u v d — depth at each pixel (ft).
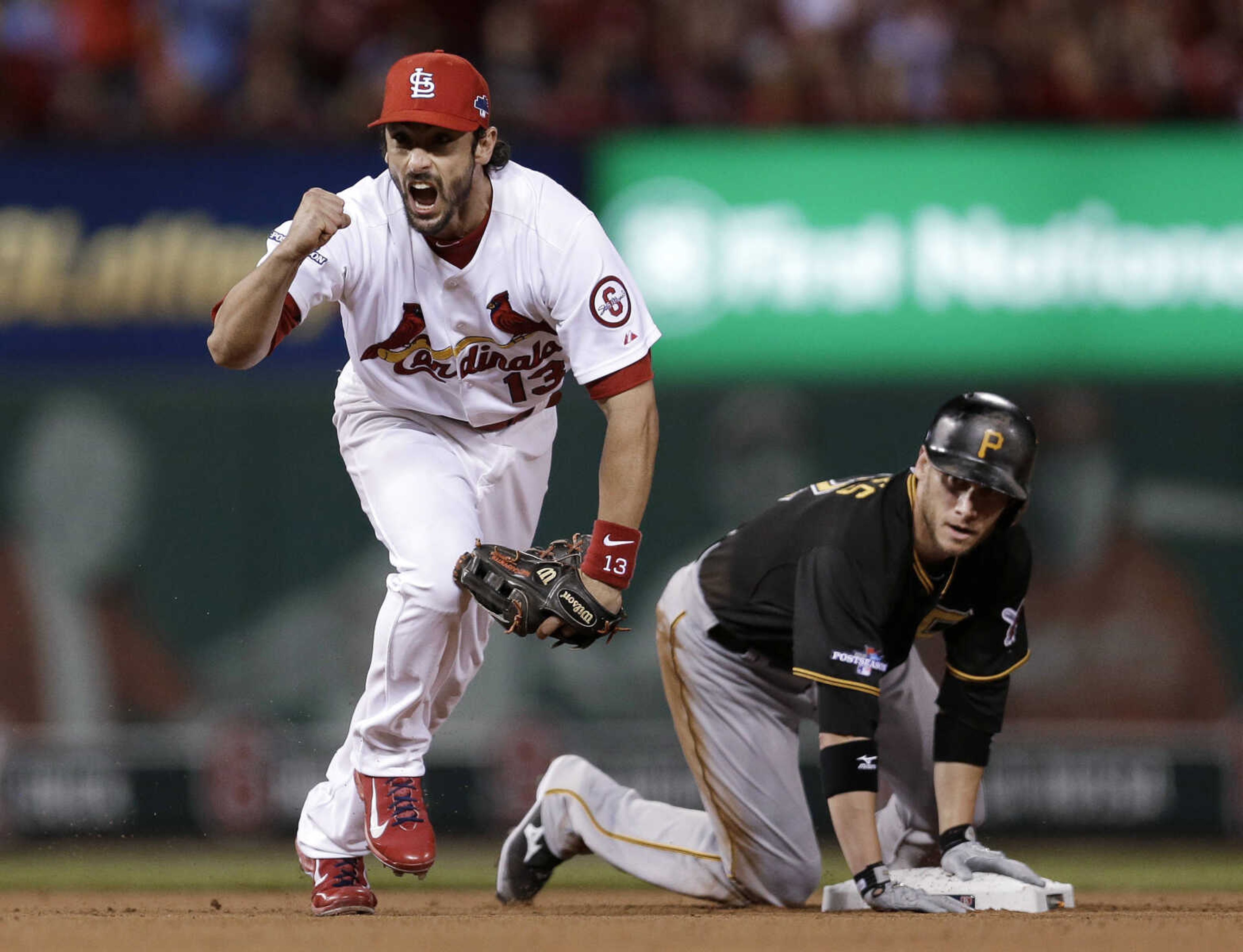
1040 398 113.19
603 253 46.44
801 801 58.39
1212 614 113.19
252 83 119.14
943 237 110.63
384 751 49.29
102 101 119.85
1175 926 44.96
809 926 45.32
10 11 121.29
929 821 59.16
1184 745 112.27
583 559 47.83
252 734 112.06
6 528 112.98
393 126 44.75
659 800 111.04
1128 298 110.73
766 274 110.73
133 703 112.47
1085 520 113.60
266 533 112.88
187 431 113.29
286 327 46.32
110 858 105.40
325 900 50.29
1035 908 51.85
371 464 49.73
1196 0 122.52
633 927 45.19
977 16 121.80
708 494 113.09
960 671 53.62
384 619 48.21
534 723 111.65
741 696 56.90
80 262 110.63
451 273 46.60
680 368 111.04
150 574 113.19
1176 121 119.34
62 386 113.09
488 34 121.80
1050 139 110.52
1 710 112.16
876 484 52.95
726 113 120.78
